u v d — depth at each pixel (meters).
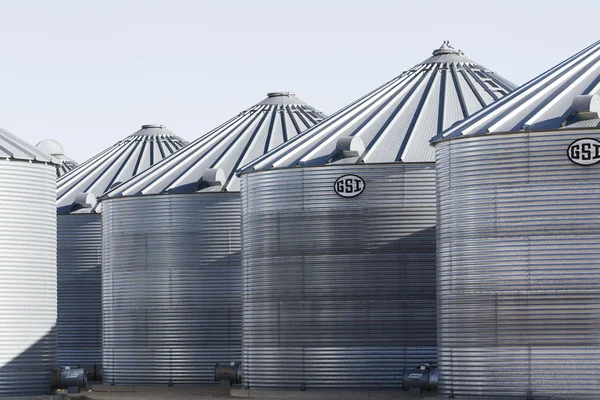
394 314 69.06
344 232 69.69
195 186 82.12
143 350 82.69
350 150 69.88
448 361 60.31
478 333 58.75
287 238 71.06
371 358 69.12
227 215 81.38
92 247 93.19
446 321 60.56
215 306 81.38
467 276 59.38
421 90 77.06
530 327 57.25
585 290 56.41
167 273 82.12
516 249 57.81
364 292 69.38
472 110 74.06
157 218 82.62
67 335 93.12
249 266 72.94
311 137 73.88
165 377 82.00
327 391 69.56
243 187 73.88
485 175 58.91
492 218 58.56
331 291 69.81
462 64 79.62
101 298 91.81
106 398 77.81
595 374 55.97
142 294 82.81
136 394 80.38
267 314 71.62
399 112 74.50
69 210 93.62
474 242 59.12
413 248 69.06
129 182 85.44
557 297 56.81
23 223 75.19
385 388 68.94
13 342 74.31
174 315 81.94
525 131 57.75
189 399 73.38
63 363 93.06
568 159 56.97
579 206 56.69
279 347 71.00
